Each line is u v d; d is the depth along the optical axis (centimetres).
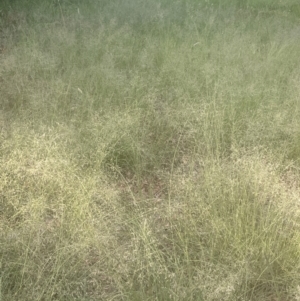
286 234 313
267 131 438
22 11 776
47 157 345
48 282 268
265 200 342
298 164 416
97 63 569
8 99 491
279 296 285
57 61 573
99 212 316
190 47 645
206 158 392
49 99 476
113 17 760
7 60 546
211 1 952
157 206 359
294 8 1011
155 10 803
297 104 484
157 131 462
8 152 366
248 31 752
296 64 627
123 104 488
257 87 522
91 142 405
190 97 509
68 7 816
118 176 405
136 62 609
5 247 289
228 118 461
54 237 303
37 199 313
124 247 304
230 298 265
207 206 329
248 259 295
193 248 313
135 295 265
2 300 261
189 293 264
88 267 286
